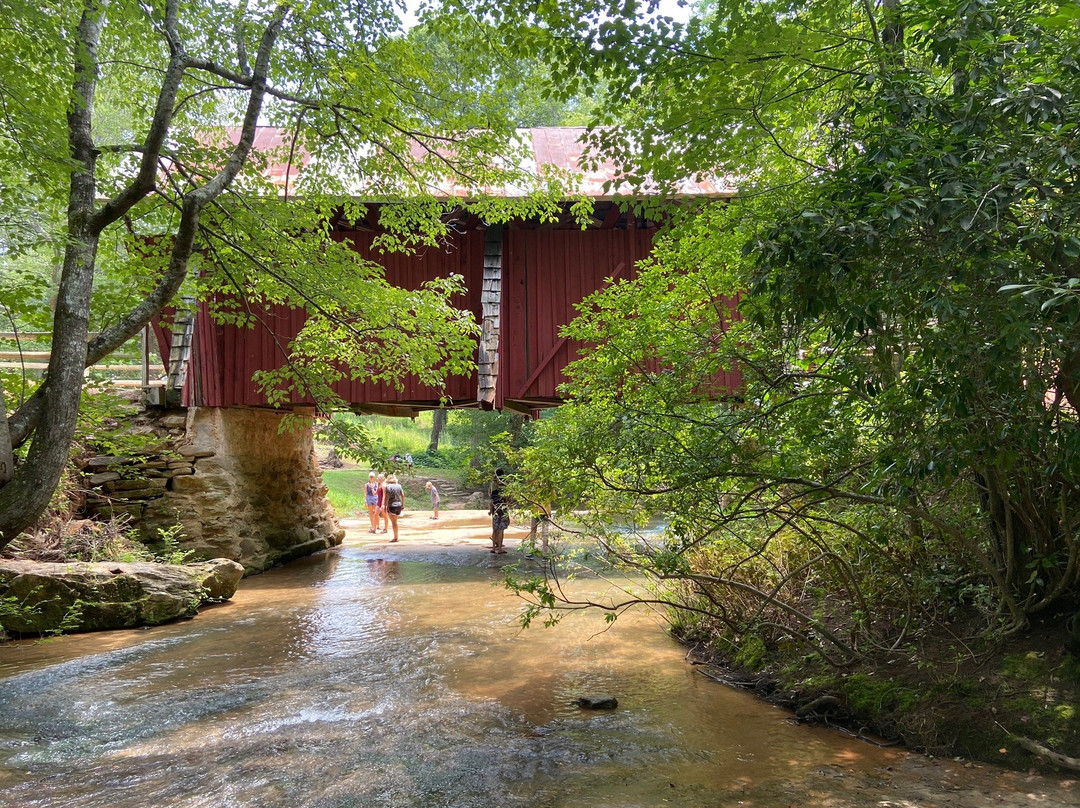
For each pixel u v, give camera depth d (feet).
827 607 18.51
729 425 14.80
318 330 27.53
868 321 9.56
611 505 17.75
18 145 19.22
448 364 27.91
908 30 12.85
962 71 9.86
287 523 44.75
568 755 13.62
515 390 37.45
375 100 24.95
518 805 11.55
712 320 16.70
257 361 38.78
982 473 13.52
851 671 16.20
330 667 20.02
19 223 21.35
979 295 8.85
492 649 21.74
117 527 33.68
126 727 15.40
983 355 8.91
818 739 14.33
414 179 27.84
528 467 17.19
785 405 14.20
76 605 24.72
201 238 25.58
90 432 25.48
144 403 37.91
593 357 17.67
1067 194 8.48
